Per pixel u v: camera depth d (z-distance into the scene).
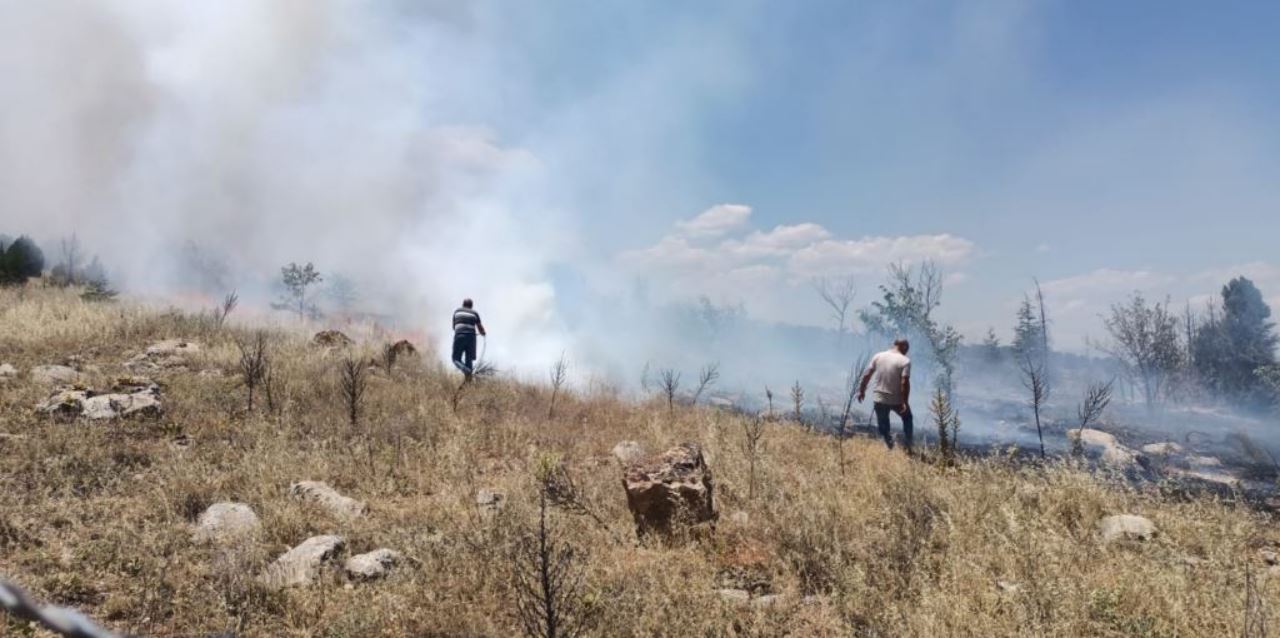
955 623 3.73
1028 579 4.28
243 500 5.40
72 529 4.56
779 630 3.85
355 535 4.84
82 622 0.80
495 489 6.04
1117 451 10.58
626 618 3.70
